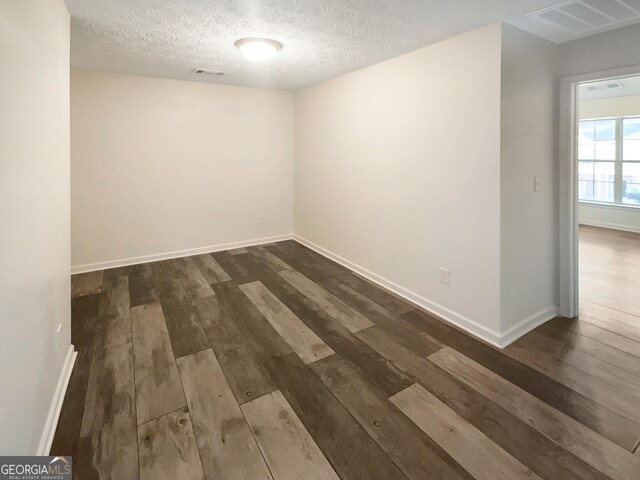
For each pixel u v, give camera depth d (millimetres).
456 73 2646
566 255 2928
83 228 4137
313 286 3717
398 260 3459
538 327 2832
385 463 1583
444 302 2980
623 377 2186
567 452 1636
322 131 4574
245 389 2090
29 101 1463
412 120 3109
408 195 3248
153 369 2277
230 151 4945
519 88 2475
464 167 2666
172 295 3473
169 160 4539
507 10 2148
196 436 1733
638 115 6004
